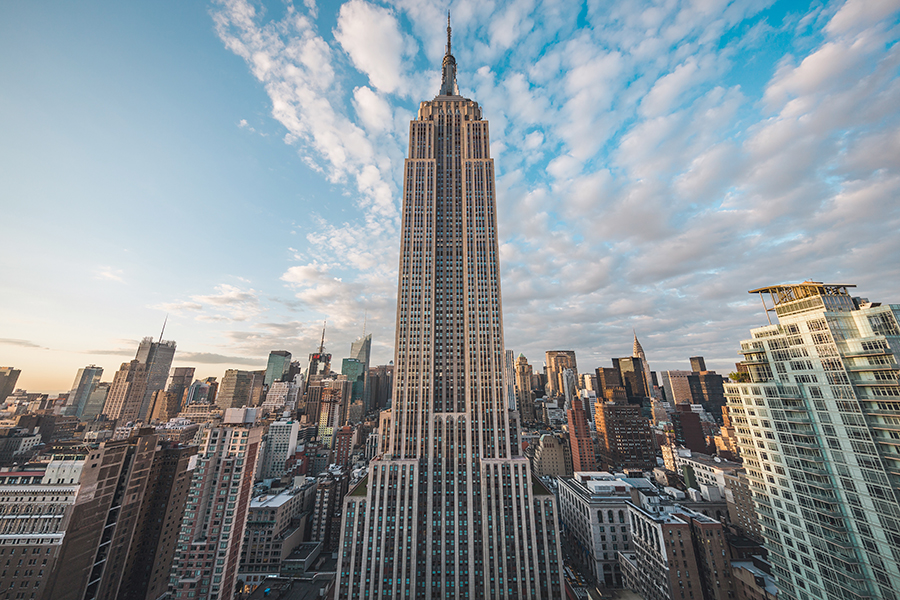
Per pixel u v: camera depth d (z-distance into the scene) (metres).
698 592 130.50
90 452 121.12
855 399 91.69
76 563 112.69
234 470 151.75
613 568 179.50
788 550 105.25
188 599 136.38
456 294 198.50
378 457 175.62
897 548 82.50
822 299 101.31
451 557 152.62
